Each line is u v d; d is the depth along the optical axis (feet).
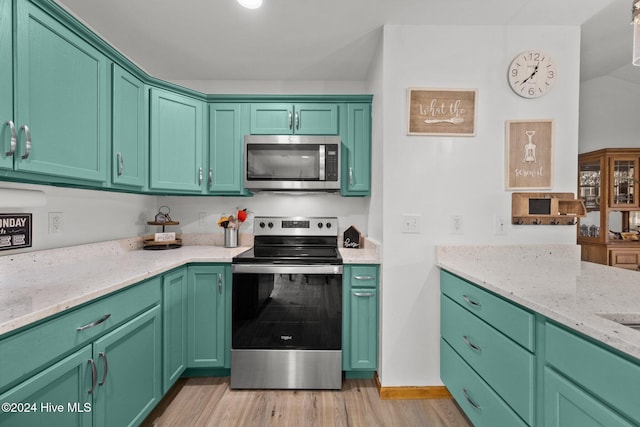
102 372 3.75
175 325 5.73
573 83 5.85
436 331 5.90
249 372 6.11
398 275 5.90
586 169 9.98
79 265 5.16
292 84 8.30
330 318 6.10
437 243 5.87
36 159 3.64
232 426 5.08
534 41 5.85
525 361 3.29
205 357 6.27
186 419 5.24
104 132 4.82
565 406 2.75
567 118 5.85
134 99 5.67
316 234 8.04
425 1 5.17
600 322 2.51
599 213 9.65
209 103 7.16
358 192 7.19
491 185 5.86
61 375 3.17
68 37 4.07
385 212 5.88
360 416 5.35
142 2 5.21
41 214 4.90
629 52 7.30
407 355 5.92
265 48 6.71
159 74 7.95
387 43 5.83
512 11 5.43
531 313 3.24
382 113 5.92
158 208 8.22
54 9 3.82
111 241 6.39
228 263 6.28
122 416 4.19
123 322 4.23
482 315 4.23
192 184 6.87
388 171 5.86
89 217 5.92
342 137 7.16
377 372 6.30
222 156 7.17
